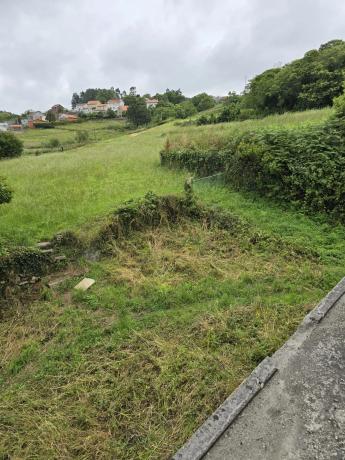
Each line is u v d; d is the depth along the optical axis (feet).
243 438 7.54
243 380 9.22
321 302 11.84
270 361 9.52
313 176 20.39
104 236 19.16
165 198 21.95
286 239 17.52
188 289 14.40
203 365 10.02
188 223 21.18
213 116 91.76
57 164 43.14
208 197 24.73
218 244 18.39
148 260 17.26
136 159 43.98
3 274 15.16
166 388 9.37
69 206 24.98
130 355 10.78
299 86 73.31
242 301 13.14
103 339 11.79
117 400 9.14
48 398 9.59
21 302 14.90
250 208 22.45
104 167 39.17
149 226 20.81
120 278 15.72
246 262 16.16
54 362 10.90
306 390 8.57
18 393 9.82
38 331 12.78
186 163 34.65
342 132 21.97
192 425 8.30
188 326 11.94
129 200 22.71
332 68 69.51
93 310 13.75
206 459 7.18
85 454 7.93
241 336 11.07
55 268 17.26
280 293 13.53
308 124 26.48
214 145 34.32
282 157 22.41
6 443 8.34
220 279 15.06
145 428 8.39
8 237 19.88
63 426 8.63
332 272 14.26
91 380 9.94
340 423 7.66
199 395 9.10
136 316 13.08
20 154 81.66
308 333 10.52
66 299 14.79
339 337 10.23
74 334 12.33
